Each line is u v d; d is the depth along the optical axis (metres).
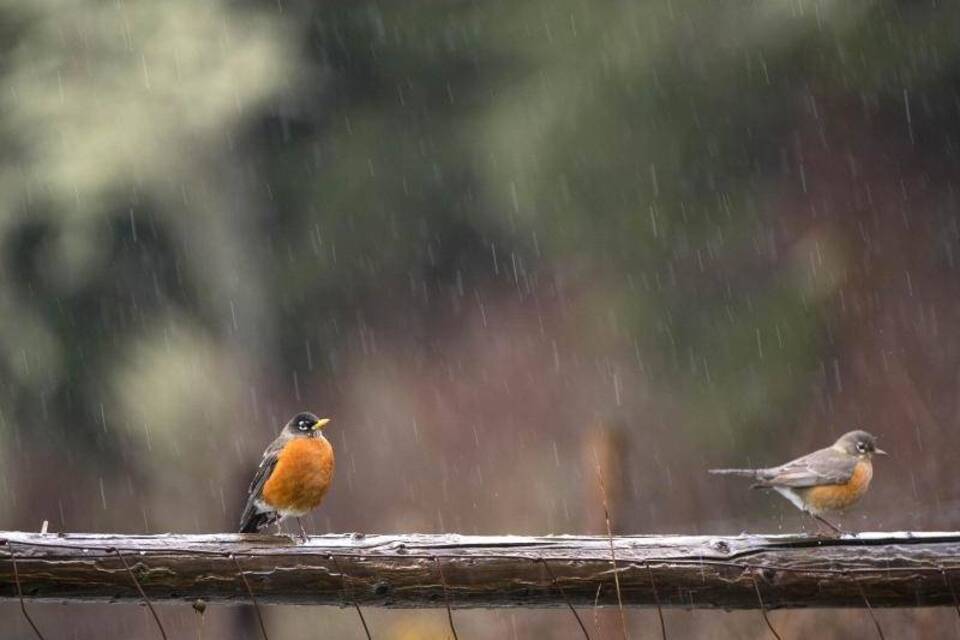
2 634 18.80
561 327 22.14
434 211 23.09
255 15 20.38
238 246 20.28
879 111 19.66
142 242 18.48
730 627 10.91
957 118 19.39
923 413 17.47
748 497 18.53
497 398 21.80
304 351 22.61
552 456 20.44
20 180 17.36
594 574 5.48
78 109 17.70
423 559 5.48
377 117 22.70
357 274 23.09
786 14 18.30
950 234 19.31
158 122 18.20
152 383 19.03
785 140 20.23
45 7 17.73
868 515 13.84
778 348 19.50
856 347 18.91
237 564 5.45
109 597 5.44
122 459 19.53
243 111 19.23
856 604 5.52
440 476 20.94
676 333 20.48
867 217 19.88
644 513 18.75
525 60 20.91
